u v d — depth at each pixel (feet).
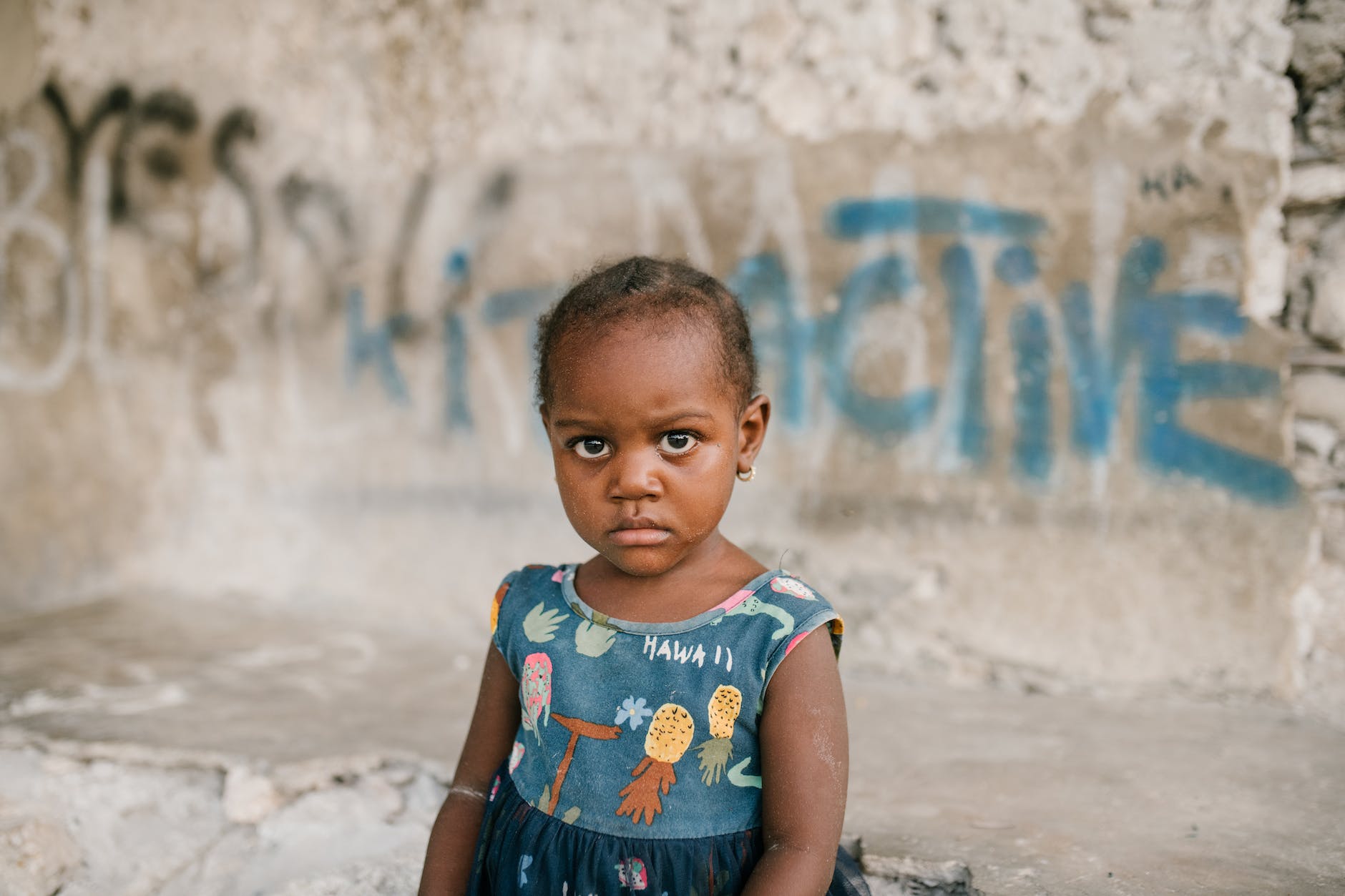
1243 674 7.26
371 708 7.48
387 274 9.64
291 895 5.19
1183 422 7.26
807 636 3.66
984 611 7.89
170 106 10.23
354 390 9.95
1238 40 6.95
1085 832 5.39
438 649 9.07
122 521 10.94
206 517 10.68
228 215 10.19
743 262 8.30
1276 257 7.09
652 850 3.65
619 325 3.54
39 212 10.76
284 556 10.41
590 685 3.81
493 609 4.27
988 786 5.99
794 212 8.11
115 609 10.40
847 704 7.51
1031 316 7.56
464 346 9.41
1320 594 7.16
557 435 3.70
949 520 7.93
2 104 10.70
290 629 9.68
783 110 8.09
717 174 8.31
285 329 10.14
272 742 6.77
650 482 3.52
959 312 7.74
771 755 3.61
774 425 8.34
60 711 7.41
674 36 8.38
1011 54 7.46
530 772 3.96
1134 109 7.18
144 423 10.77
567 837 3.75
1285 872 4.96
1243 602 7.22
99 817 6.05
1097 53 7.25
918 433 7.95
